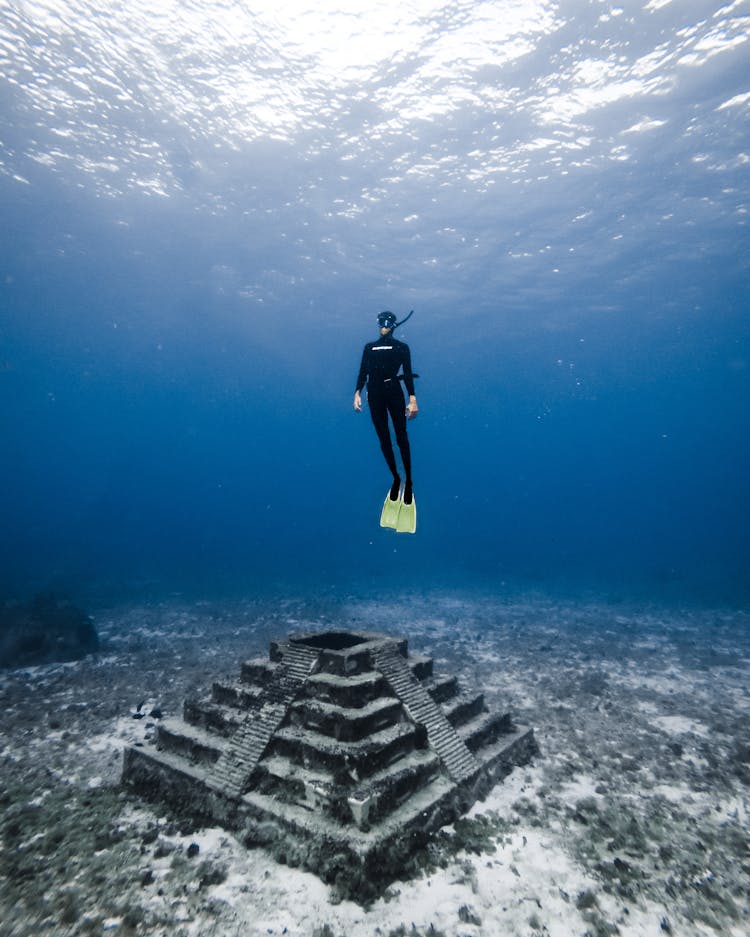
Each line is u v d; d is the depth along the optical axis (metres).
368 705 6.87
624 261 28.09
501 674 14.03
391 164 20.59
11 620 15.72
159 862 5.88
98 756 8.80
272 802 6.26
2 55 15.16
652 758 9.05
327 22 14.42
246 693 7.71
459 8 13.87
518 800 7.43
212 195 23.09
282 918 4.99
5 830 6.52
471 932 4.89
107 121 18.17
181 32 14.64
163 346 52.31
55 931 4.82
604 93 16.52
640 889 5.59
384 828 5.73
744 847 6.43
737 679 13.97
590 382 62.16
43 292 36.09
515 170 20.66
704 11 13.52
